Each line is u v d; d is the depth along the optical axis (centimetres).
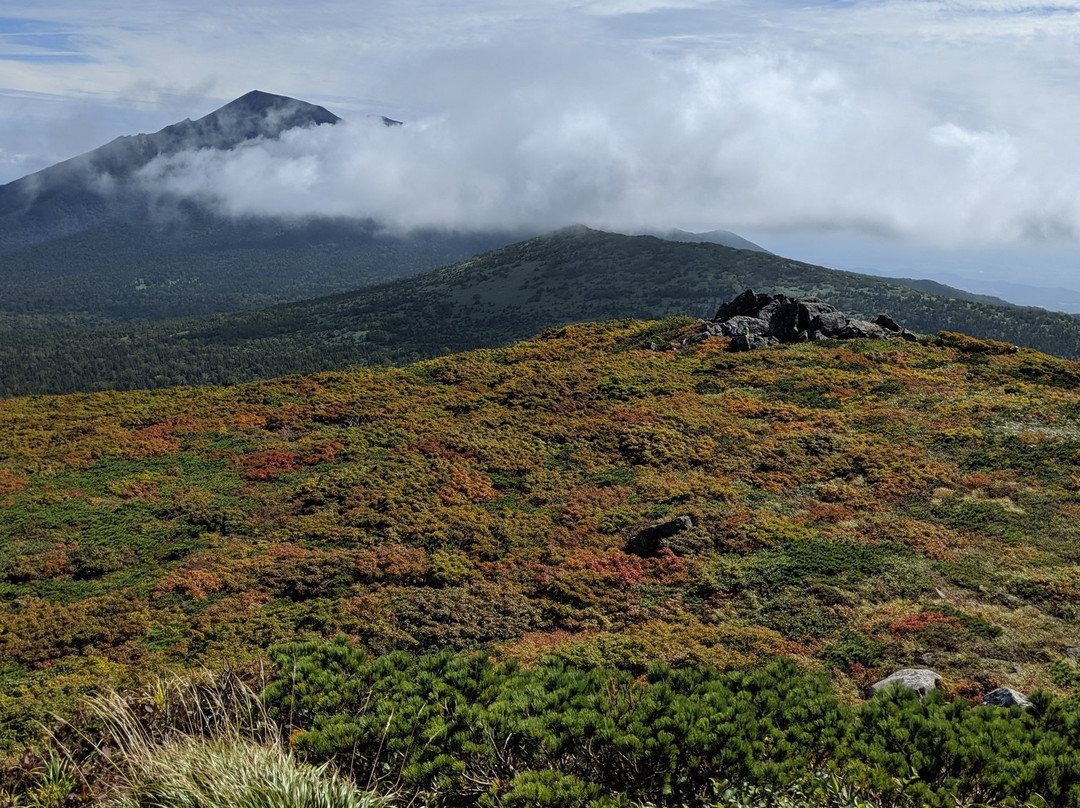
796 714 953
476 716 938
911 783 821
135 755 866
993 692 1599
